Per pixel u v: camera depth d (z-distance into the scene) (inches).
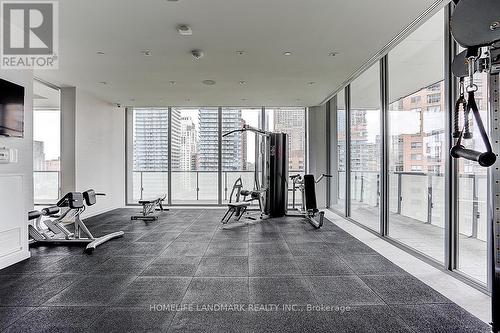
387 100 199.8
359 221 255.1
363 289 118.4
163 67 206.7
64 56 184.4
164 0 122.6
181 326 91.5
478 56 75.3
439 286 121.0
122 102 321.1
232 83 247.4
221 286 121.1
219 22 142.1
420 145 191.8
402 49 189.8
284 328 90.5
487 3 69.1
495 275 80.4
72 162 259.4
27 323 93.6
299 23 143.5
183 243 187.0
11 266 145.3
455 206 133.3
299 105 338.3
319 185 340.5
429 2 125.3
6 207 145.9
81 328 90.6
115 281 126.5
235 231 221.1
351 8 129.8
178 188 367.9
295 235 208.8
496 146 79.4
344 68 209.5
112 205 329.4
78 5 126.1
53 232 189.9
